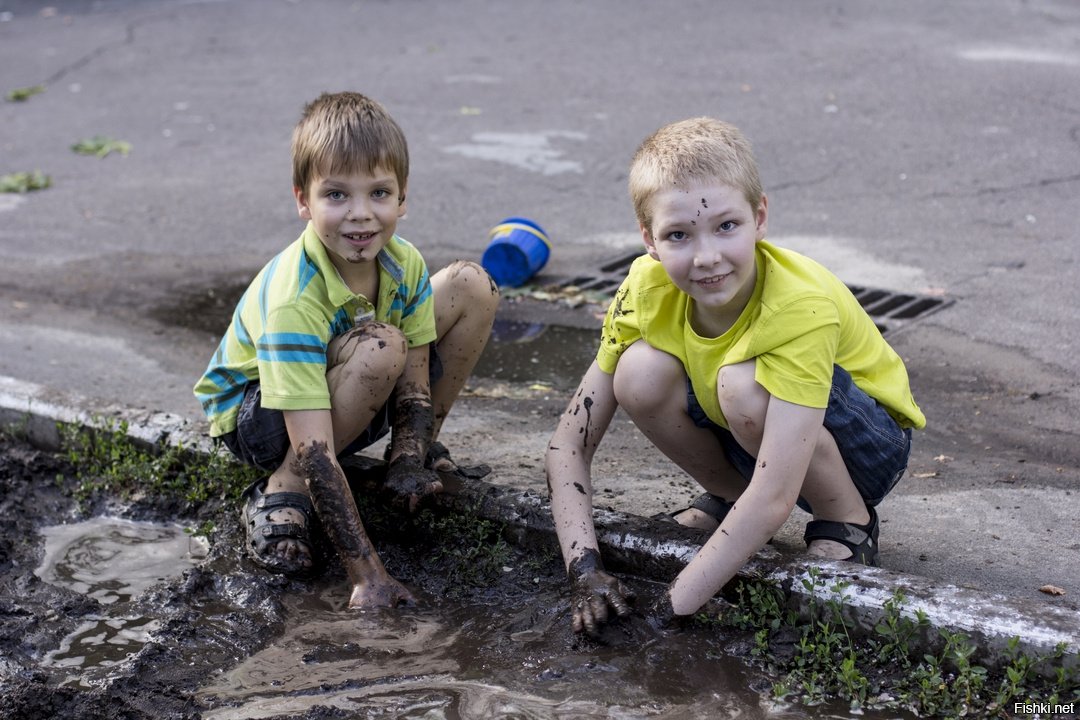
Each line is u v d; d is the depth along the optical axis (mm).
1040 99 8258
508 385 4660
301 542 3348
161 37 11984
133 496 3844
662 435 3139
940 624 2701
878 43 10156
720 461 3213
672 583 2934
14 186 7645
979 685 2605
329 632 3062
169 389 4730
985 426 4078
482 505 3412
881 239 5973
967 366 4555
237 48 11336
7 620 3141
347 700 2754
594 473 3828
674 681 2754
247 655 2975
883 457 3016
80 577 3451
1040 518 3418
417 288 3439
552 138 8094
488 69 10031
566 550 3062
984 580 3072
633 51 10359
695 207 2686
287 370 3143
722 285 2732
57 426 4133
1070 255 5609
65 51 11555
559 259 6074
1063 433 3986
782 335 2758
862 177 6949
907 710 2611
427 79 9789
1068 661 2570
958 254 5711
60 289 5969
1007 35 10273
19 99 9938
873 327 3133
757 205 2805
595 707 2678
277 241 6570
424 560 3375
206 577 3324
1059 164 6934
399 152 3174
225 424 3443
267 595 3232
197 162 8070
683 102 8727
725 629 2908
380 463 3709
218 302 5750
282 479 3453
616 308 3092
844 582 2838
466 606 3158
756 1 12102
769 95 8766
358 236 3129
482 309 3623
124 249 6531
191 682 2859
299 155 3146
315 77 10086
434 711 2693
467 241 6316
